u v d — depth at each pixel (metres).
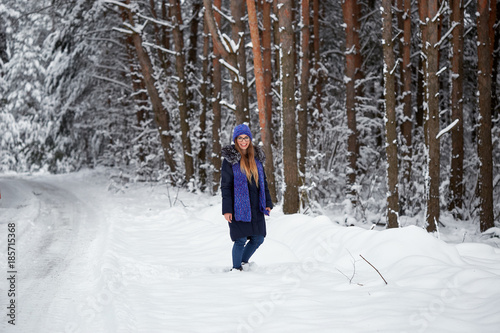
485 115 10.24
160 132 16.39
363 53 18.62
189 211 10.31
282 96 8.23
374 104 18.42
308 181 11.52
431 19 8.71
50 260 5.82
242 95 10.08
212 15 9.55
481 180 10.34
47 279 4.84
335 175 13.98
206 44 15.36
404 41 13.62
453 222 11.51
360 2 17.48
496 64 15.30
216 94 14.35
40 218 9.81
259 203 4.91
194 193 14.81
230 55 9.85
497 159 14.30
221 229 7.27
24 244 6.92
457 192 12.48
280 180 12.66
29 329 3.36
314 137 13.24
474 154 14.52
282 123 8.28
